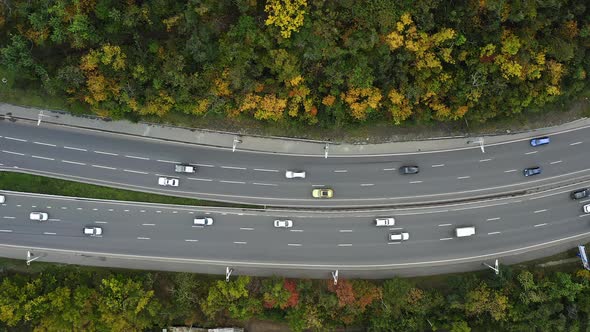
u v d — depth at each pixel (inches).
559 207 3115.2
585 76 2819.9
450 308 2925.7
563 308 2933.1
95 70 2642.7
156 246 3080.7
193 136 3065.9
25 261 3043.8
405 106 2760.8
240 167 3097.9
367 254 3095.5
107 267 3061.0
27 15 2568.9
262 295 2903.5
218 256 3085.6
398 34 2519.7
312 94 2743.6
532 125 3080.7
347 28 2532.0
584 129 3120.1
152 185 3088.1
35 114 3014.3
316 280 3075.8
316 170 3105.3
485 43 2615.7
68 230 3068.4
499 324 2952.8
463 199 3100.4
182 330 2984.7
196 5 2474.2
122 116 2950.3
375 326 2878.9
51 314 2819.9
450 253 3105.3
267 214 3102.9
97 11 2474.2
